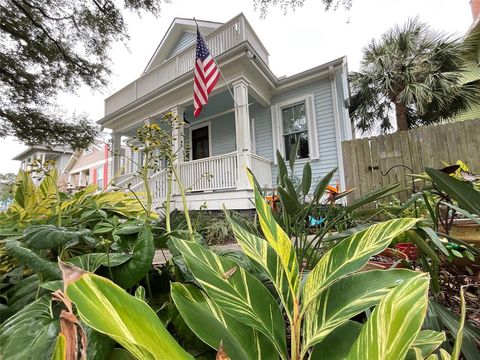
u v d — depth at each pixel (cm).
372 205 254
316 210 119
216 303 49
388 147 380
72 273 37
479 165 328
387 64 657
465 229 112
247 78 517
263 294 55
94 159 1409
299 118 591
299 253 100
